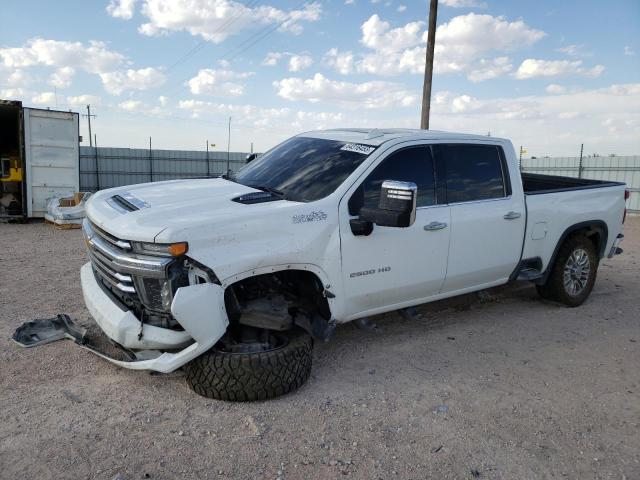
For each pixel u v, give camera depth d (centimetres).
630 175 1969
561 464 306
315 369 420
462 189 485
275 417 342
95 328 479
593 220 602
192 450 303
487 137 519
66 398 356
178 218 342
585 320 567
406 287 444
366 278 413
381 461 301
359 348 467
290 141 517
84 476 276
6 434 310
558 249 577
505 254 517
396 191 351
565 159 2189
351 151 444
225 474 284
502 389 397
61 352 429
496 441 327
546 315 580
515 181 527
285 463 295
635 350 486
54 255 888
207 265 332
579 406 376
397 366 431
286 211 370
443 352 465
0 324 497
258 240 355
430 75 1719
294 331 388
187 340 343
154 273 325
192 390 368
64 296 603
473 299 630
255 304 368
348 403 366
